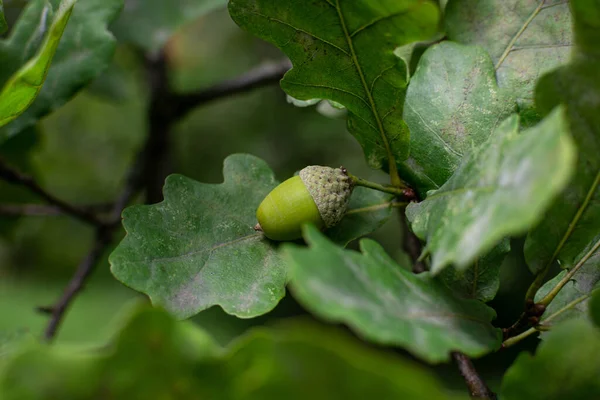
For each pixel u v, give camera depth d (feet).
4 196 1.61
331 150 2.86
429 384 0.76
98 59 1.14
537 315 0.93
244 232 1.00
